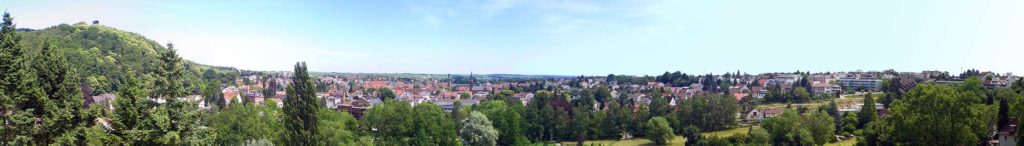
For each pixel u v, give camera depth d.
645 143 119.38
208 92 142.25
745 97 191.00
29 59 47.56
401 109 82.50
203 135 38.22
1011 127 77.25
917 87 75.25
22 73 38.69
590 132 127.06
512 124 112.19
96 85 104.75
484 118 102.56
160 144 34.97
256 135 70.62
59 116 37.47
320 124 66.56
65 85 40.94
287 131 62.47
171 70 35.56
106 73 139.12
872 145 86.94
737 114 155.12
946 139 67.31
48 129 37.12
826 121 104.69
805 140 98.56
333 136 68.69
